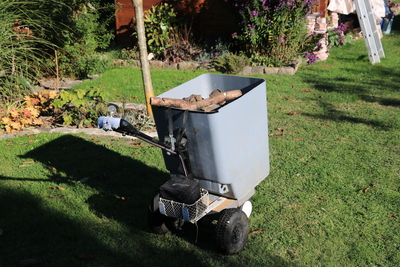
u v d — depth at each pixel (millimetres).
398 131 6676
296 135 6719
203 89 4742
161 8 12508
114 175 5582
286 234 4219
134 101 8898
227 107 3650
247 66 11070
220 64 11047
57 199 4988
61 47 10820
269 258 3887
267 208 4699
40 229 4422
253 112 3969
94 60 10961
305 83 9828
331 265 3762
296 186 5125
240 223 3922
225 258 3922
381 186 5023
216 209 4035
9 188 5250
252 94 3908
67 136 6934
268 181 5281
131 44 14039
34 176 5574
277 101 8578
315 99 8586
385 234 4156
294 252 3957
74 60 11070
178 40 12711
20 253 4031
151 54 12516
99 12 13172
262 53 11539
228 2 11398
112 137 6953
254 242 4133
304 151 6090
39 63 10039
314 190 5008
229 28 13195
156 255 3980
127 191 5164
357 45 13398
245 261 3871
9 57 8625
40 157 6195
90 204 4879
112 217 4594
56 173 5668
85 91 7555
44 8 10281
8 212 4723
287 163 5723
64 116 7484
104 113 7539
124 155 6195
